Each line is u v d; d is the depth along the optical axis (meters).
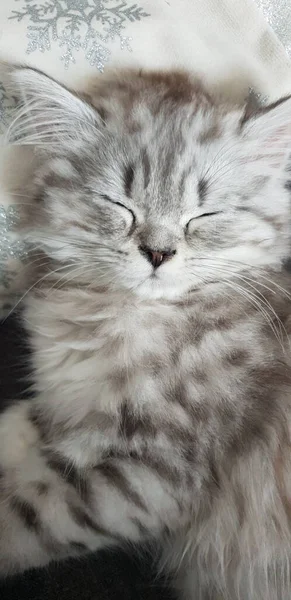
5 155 0.18
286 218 0.19
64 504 0.16
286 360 0.18
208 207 0.17
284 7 0.19
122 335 0.18
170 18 0.18
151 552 0.19
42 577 0.18
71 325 0.18
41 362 0.19
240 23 0.18
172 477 0.16
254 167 0.18
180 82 0.19
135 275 0.17
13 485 0.17
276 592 0.18
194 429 0.16
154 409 0.16
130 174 0.17
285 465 0.17
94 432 0.16
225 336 0.18
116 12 0.17
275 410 0.17
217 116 0.18
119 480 0.16
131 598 0.19
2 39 0.17
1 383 0.20
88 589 0.18
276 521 0.17
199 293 0.18
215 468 0.17
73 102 0.17
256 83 0.19
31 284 0.20
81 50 0.18
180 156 0.17
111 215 0.17
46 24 0.17
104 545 0.17
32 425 0.18
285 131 0.18
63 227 0.18
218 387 0.17
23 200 0.19
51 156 0.18
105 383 0.17
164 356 0.17
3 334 0.21
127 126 0.17
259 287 0.19
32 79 0.16
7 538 0.16
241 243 0.18
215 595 0.18
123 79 0.18
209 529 0.17
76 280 0.19
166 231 0.17
